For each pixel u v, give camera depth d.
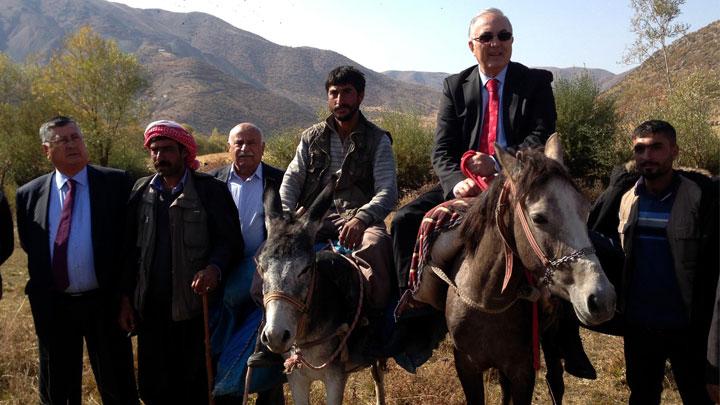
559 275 3.09
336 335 4.23
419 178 20.11
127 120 36.69
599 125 18.31
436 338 4.55
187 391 4.91
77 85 35.25
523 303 3.76
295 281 3.76
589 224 4.56
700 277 3.94
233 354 4.64
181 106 156.12
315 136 5.01
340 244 4.71
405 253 4.38
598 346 7.10
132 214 4.78
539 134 4.30
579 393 5.98
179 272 4.61
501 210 3.46
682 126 17.56
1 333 6.86
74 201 4.84
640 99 29.20
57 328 4.84
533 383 3.92
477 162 4.15
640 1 23.73
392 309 4.60
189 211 4.62
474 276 3.73
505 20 4.51
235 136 5.31
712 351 3.20
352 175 4.88
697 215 3.90
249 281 4.74
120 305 4.80
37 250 4.79
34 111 33.66
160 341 4.78
